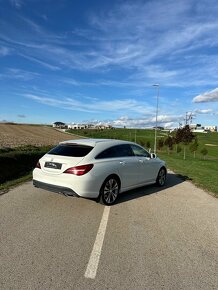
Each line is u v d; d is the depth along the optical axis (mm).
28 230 5281
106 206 7273
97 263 4090
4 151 19000
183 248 4766
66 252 4402
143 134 125688
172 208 7352
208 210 7297
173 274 3873
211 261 4320
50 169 7141
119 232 5395
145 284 3592
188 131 50531
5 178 11078
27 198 7816
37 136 66688
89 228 5535
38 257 4191
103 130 153750
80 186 6695
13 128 94312
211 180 12484
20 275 3664
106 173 7223
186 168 17828
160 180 10258
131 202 7820
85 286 3480
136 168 8547
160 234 5379
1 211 6465
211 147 75312
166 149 67875
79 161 6863
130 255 4406
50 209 6789
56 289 3383
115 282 3605
